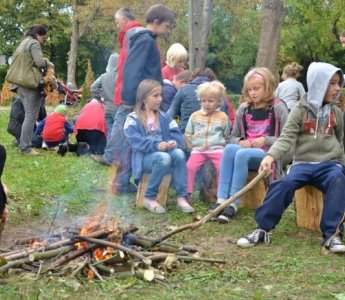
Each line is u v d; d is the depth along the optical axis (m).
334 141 3.12
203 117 3.98
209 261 2.63
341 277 2.50
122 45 4.53
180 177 3.74
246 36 20.30
